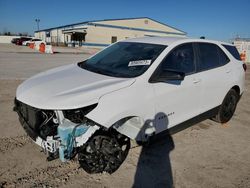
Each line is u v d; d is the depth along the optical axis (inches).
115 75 145.4
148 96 139.3
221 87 197.8
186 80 162.7
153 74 143.6
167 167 148.1
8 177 130.3
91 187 126.8
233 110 225.5
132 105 131.7
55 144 119.3
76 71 159.9
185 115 169.5
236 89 223.6
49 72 166.7
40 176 132.7
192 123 180.2
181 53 166.2
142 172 141.5
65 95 122.5
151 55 154.4
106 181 132.0
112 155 135.0
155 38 181.5
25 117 133.0
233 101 220.8
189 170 147.2
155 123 147.6
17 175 132.4
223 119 217.3
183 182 136.1
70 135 119.0
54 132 122.8
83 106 117.5
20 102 135.0
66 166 142.6
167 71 141.3
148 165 148.3
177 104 159.0
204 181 138.3
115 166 137.6
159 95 144.9
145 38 185.2
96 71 155.6
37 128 124.3
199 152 168.6
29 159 147.1
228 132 204.7
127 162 149.6
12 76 387.2
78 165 144.2
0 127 186.9
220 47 204.7
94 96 121.9
